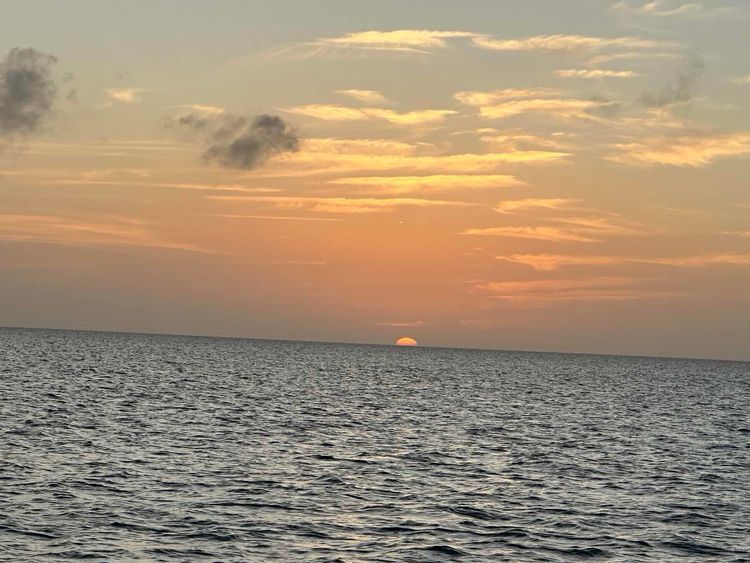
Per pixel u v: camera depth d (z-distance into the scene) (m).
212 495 38.88
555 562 30.58
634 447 63.72
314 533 33.00
